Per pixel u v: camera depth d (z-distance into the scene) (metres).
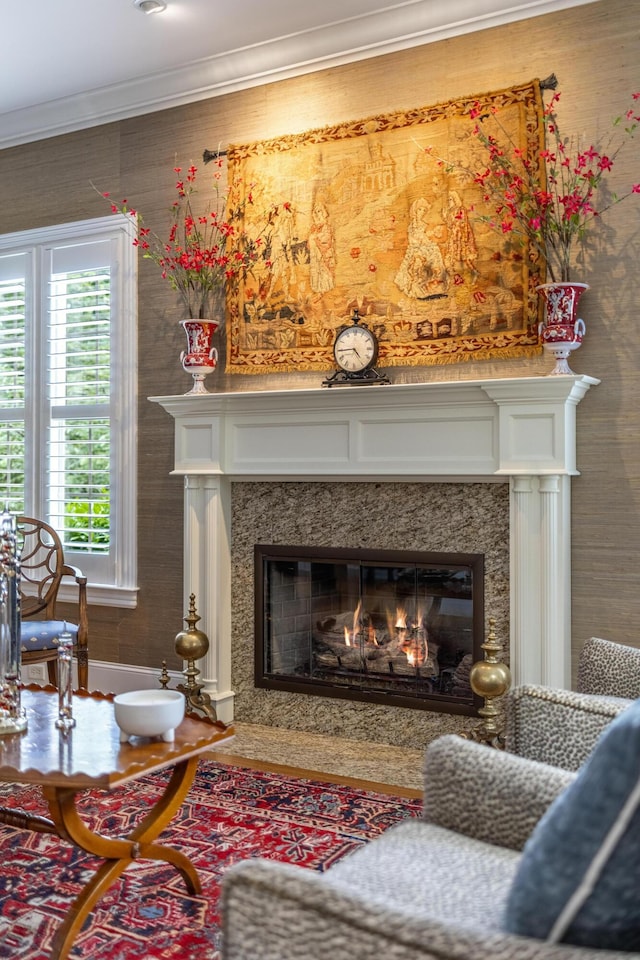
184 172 4.32
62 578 4.70
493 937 1.05
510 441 3.40
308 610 4.11
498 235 3.55
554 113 3.45
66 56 4.09
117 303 4.52
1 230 4.93
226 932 1.26
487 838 1.69
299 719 4.07
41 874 2.54
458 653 3.77
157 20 3.77
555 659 3.33
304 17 3.76
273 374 4.11
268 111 4.09
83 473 4.67
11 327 4.95
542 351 3.47
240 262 4.12
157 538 4.44
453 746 1.77
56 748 2.21
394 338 3.77
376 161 3.81
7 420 4.96
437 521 3.72
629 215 3.32
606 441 3.36
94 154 4.60
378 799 3.18
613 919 1.10
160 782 3.34
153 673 4.44
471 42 3.61
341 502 3.95
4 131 4.83
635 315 3.31
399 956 1.08
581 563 3.41
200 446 4.13
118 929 2.23
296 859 2.64
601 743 1.16
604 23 3.36
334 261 3.91
